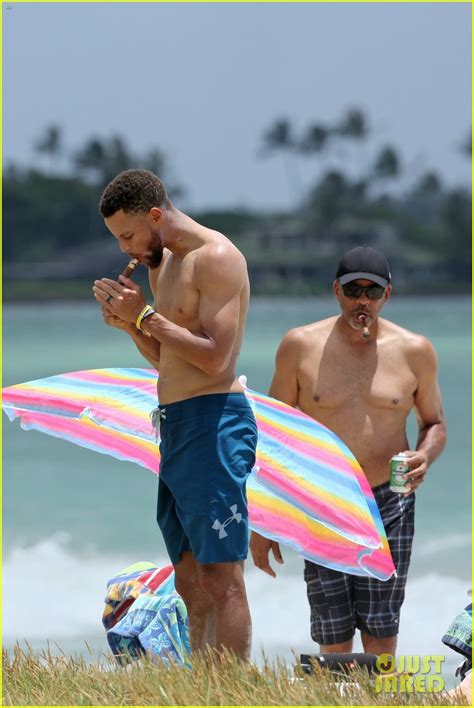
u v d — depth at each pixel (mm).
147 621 19344
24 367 134125
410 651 28219
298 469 19859
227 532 16422
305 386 21188
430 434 21344
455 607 32531
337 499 19578
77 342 195500
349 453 20234
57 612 33188
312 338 21344
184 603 18266
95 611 33438
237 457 16641
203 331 16547
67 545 41750
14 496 51969
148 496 52094
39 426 20953
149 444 20594
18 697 16453
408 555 20734
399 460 20156
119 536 43344
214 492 16438
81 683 16906
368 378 20984
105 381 20984
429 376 21188
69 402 20438
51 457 64875
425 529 43031
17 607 33375
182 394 16766
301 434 20297
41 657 20281
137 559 39750
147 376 21109
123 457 20531
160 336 16359
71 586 36312
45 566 38812
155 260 17188
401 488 20109
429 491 51219
